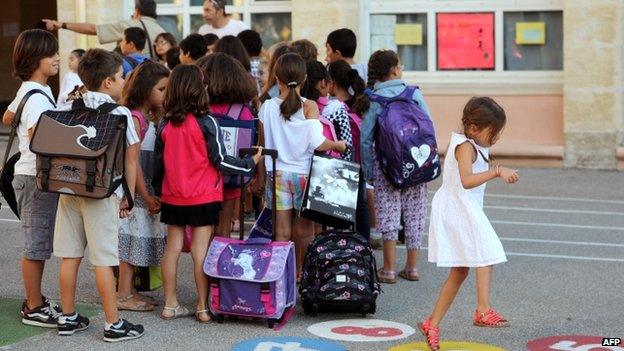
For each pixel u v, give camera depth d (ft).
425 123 39.14
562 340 32.30
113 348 30.94
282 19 71.87
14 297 36.81
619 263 43.60
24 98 32.53
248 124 35.70
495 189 62.08
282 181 36.88
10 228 49.49
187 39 45.88
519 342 32.07
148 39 54.19
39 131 30.53
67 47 71.77
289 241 35.99
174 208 33.55
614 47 66.80
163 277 34.47
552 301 37.24
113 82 31.94
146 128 35.27
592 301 37.24
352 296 34.12
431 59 70.28
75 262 31.91
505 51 69.51
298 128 36.58
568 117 67.82
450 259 31.50
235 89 35.78
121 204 33.19
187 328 33.30
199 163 33.40
